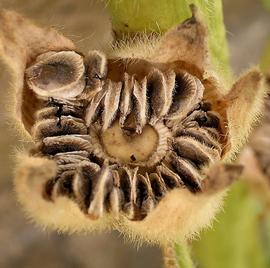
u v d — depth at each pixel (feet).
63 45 0.42
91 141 0.42
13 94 0.41
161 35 0.42
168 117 0.42
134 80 0.42
